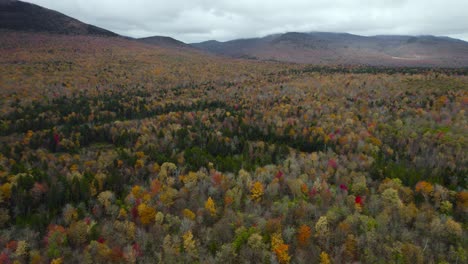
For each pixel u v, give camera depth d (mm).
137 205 69125
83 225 59500
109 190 78562
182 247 56656
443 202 69562
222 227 60594
